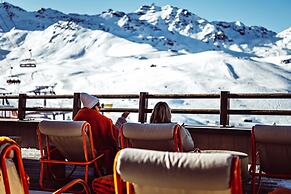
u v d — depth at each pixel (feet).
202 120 153.48
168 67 407.64
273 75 406.62
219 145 19.19
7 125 23.94
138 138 11.55
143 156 6.28
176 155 6.16
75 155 13.46
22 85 420.36
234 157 5.96
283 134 10.50
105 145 14.23
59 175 14.37
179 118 152.25
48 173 14.23
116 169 6.58
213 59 442.50
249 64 425.69
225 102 20.43
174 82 349.41
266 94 19.85
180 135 11.41
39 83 420.77
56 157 14.17
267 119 176.86
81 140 12.73
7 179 6.75
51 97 24.81
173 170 6.05
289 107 218.79
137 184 6.52
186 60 474.49
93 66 574.56
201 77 370.53
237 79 385.91
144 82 359.87
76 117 14.26
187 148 12.62
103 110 23.41
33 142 23.25
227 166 5.84
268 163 11.53
